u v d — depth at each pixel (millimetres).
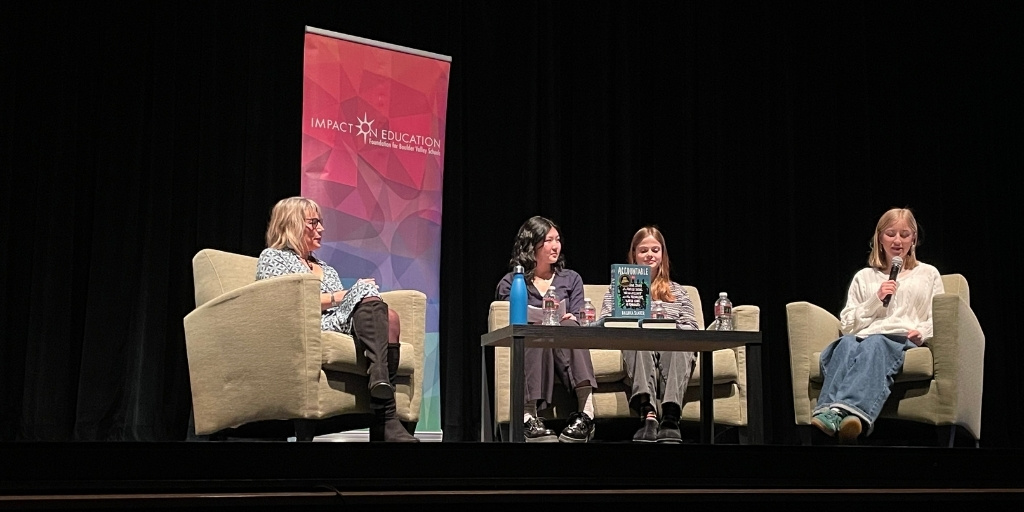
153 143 4016
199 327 3125
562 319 3326
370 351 3025
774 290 5055
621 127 4824
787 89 5113
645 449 2209
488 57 4637
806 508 2109
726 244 4984
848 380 3293
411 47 4488
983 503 2223
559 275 3707
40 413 3760
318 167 4027
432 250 4242
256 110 4195
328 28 4371
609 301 3562
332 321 3123
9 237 3793
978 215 5273
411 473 2066
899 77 5285
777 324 5031
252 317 3021
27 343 3785
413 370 3293
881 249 3662
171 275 4055
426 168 4258
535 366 3316
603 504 1999
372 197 4121
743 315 3623
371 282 3148
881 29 5293
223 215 4141
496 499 1942
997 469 2410
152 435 3928
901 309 3520
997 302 5254
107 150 3945
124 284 3938
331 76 4082
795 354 3617
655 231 3693
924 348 3312
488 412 3391
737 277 4988
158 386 3951
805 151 5148
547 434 3178
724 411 3549
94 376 3848
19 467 1848
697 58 5035
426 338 4199
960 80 5320
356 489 1977
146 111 4051
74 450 1877
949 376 3260
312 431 3000
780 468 2279
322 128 4047
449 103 4535
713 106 5016
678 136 4934
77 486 1845
